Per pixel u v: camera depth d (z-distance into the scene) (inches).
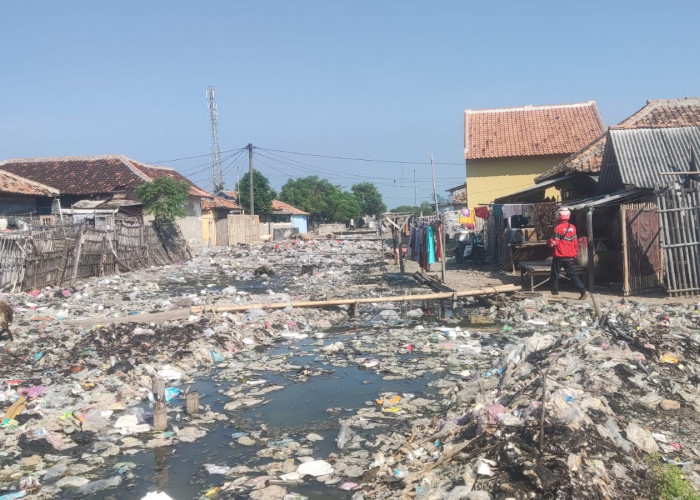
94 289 740.7
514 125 1305.4
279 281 850.1
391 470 211.9
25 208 1075.3
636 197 557.3
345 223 3395.7
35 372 352.8
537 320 471.8
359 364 370.6
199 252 1473.9
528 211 748.6
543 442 196.9
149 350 392.5
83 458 235.6
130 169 1427.2
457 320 502.6
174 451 242.5
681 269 511.8
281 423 272.5
